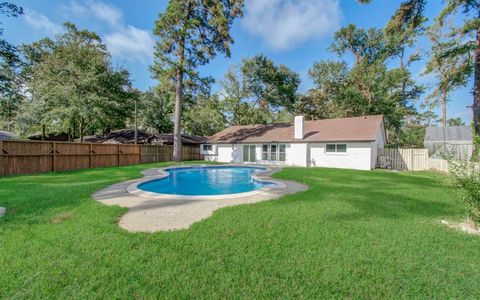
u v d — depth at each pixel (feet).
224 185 42.68
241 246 12.46
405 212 18.95
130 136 102.99
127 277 9.59
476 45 37.09
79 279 9.41
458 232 14.69
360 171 50.47
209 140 91.25
